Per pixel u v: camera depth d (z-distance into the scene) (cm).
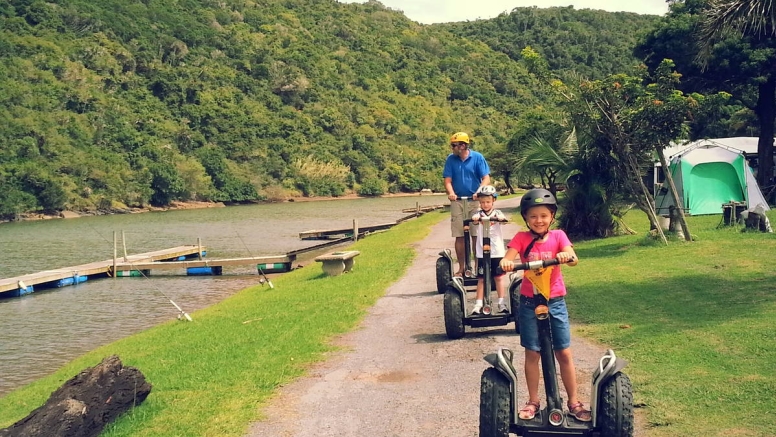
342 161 10519
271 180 9462
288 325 1086
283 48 12912
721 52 2678
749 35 2591
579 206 1948
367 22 16312
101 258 3372
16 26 9488
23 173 6656
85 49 9575
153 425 652
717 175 2362
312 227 4878
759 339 756
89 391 658
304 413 653
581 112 1692
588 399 623
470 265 1013
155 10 11906
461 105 13500
